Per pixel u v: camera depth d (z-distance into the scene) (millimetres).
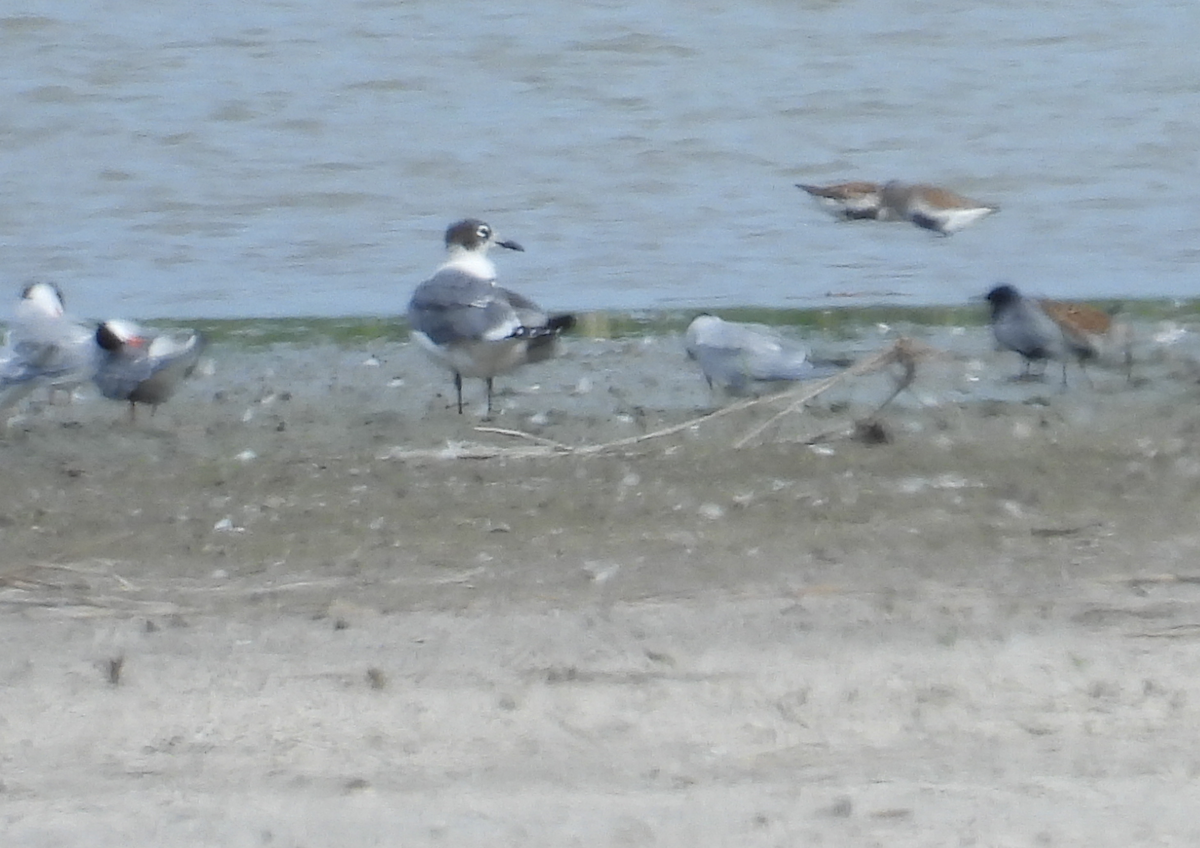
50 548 12250
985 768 8352
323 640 10164
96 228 23969
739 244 22969
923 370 16906
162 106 29250
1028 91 30547
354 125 28719
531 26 32750
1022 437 14656
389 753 8633
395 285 21422
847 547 11875
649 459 14086
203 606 10898
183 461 14523
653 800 8031
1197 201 25156
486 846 7582
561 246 23141
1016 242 23109
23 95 29625
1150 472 13570
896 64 31734
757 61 31500
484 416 15812
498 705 9156
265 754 8641
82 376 15750
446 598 10953
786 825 7738
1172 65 31562
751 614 10484
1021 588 10969
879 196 22344
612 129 28594
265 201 25219
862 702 9133
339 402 16406
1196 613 10406
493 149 27547
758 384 16062
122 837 7742
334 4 33656
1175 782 8172
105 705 9250
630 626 10312
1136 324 18906
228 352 18344
